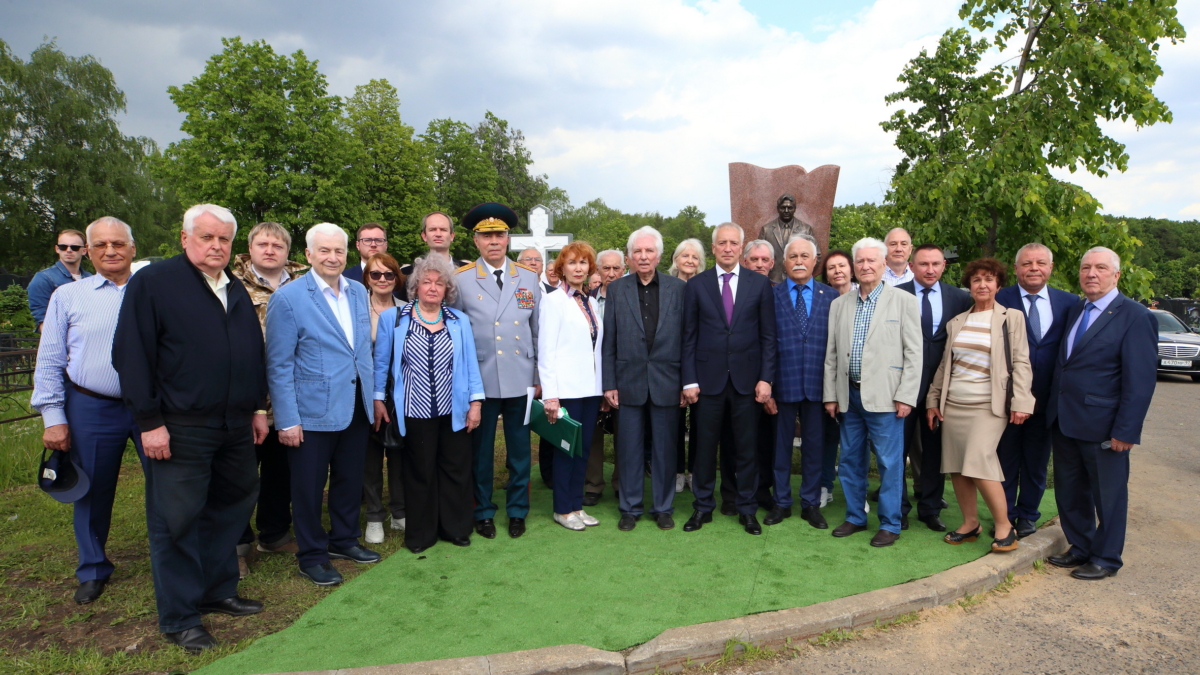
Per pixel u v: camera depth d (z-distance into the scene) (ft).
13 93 104.88
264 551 13.53
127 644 9.77
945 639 10.12
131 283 9.33
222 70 74.95
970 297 14.92
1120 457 12.26
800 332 14.89
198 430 9.74
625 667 9.13
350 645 9.66
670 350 14.67
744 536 14.19
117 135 112.78
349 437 12.62
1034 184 23.90
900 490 13.71
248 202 75.20
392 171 95.61
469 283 14.39
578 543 13.83
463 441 13.70
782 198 21.90
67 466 10.73
